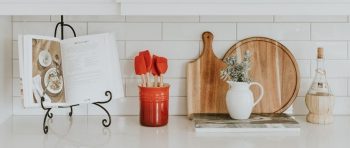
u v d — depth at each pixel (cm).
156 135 137
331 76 166
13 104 165
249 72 163
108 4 133
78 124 153
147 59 149
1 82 150
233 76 146
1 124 151
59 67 146
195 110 161
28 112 166
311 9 132
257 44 163
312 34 164
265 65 163
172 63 164
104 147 123
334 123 153
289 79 163
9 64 160
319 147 123
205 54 162
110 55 148
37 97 137
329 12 132
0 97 150
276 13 132
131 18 163
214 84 161
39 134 138
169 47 164
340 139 132
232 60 147
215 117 151
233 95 145
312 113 155
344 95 166
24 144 126
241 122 143
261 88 150
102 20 163
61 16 158
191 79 161
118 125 151
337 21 164
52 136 136
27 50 135
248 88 148
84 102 144
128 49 164
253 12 132
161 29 163
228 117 151
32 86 135
